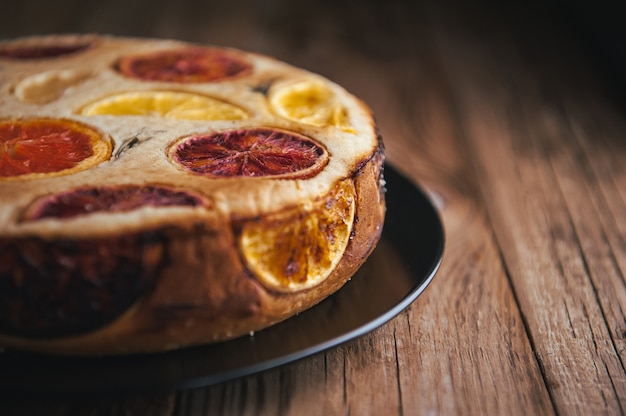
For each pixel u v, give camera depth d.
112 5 0.87
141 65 0.51
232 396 0.38
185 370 0.36
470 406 0.38
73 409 0.37
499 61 0.79
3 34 0.76
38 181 0.38
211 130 0.42
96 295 0.35
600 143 0.64
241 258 0.36
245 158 0.40
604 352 0.42
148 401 0.37
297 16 0.89
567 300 0.45
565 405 0.38
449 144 0.63
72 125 0.43
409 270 0.42
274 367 0.36
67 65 0.50
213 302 0.36
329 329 0.38
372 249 0.42
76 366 0.36
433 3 0.95
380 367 0.40
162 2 0.90
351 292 0.41
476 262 0.48
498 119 0.67
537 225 0.53
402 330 0.42
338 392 0.38
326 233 0.39
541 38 0.85
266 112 0.45
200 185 0.37
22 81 0.48
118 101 0.46
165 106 0.46
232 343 0.37
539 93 0.72
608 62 0.80
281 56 0.78
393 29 0.87
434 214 0.46
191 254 0.36
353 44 0.83
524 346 0.42
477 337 0.42
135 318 0.36
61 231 0.35
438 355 0.41
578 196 0.56
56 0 0.88
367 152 0.42
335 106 0.46
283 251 0.38
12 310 0.35
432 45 0.83
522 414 0.38
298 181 0.38
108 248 0.35
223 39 0.81
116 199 0.36
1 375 0.35
